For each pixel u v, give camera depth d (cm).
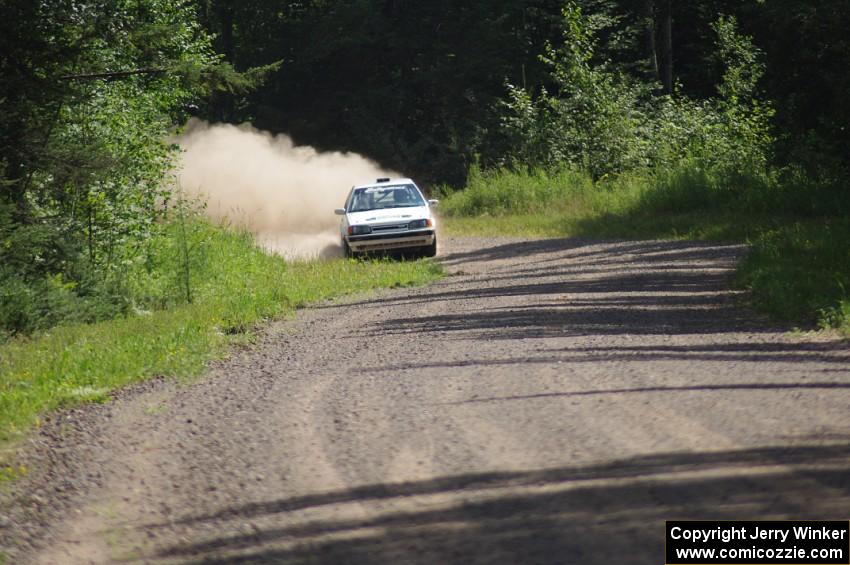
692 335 3844
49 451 2662
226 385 3475
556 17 18775
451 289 6128
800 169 10638
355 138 19988
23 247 5088
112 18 5309
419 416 2716
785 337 3662
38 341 4603
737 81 13850
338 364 3734
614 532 1706
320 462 2330
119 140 6325
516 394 2908
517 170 14338
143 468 2433
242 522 1947
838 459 2012
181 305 5903
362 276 6981
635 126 14350
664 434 2322
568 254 7988
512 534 1738
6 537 1983
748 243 7438
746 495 1831
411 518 1872
